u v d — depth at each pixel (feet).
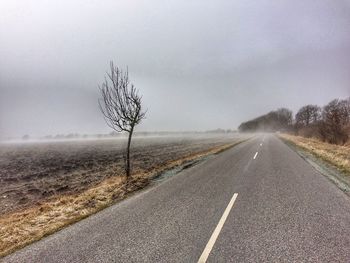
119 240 17.46
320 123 127.03
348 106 117.29
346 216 19.85
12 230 22.24
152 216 21.89
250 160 55.16
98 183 43.96
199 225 19.21
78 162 78.54
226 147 97.25
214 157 65.16
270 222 19.07
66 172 60.29
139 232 18.57
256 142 127.03
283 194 26.55
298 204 23.03
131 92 42.45
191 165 53.06
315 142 106.93
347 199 24.18
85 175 53.98
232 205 23.65
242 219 19.94
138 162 69.15
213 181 34.96
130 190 33.76
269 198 25.32
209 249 15.38
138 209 24.27
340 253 14.38
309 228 17.78
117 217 22.36
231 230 17.95
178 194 28.96
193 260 14.24
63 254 16.14
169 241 16.76
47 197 37.88
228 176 37.93
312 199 24.41
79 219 23.09
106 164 69.62
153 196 28.94
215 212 21.94
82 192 37.81
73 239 18.33
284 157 58.49
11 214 30.37
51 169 66.59
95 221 21.83
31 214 27.43
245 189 29.43
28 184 48.93
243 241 16.19
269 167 44.52
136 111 42.80
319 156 58.44
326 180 32.73
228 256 14.46
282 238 16.38
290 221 19.11
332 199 24.29
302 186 29.68
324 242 15.70
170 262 14.19
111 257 15.25
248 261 13.85
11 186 48.08
